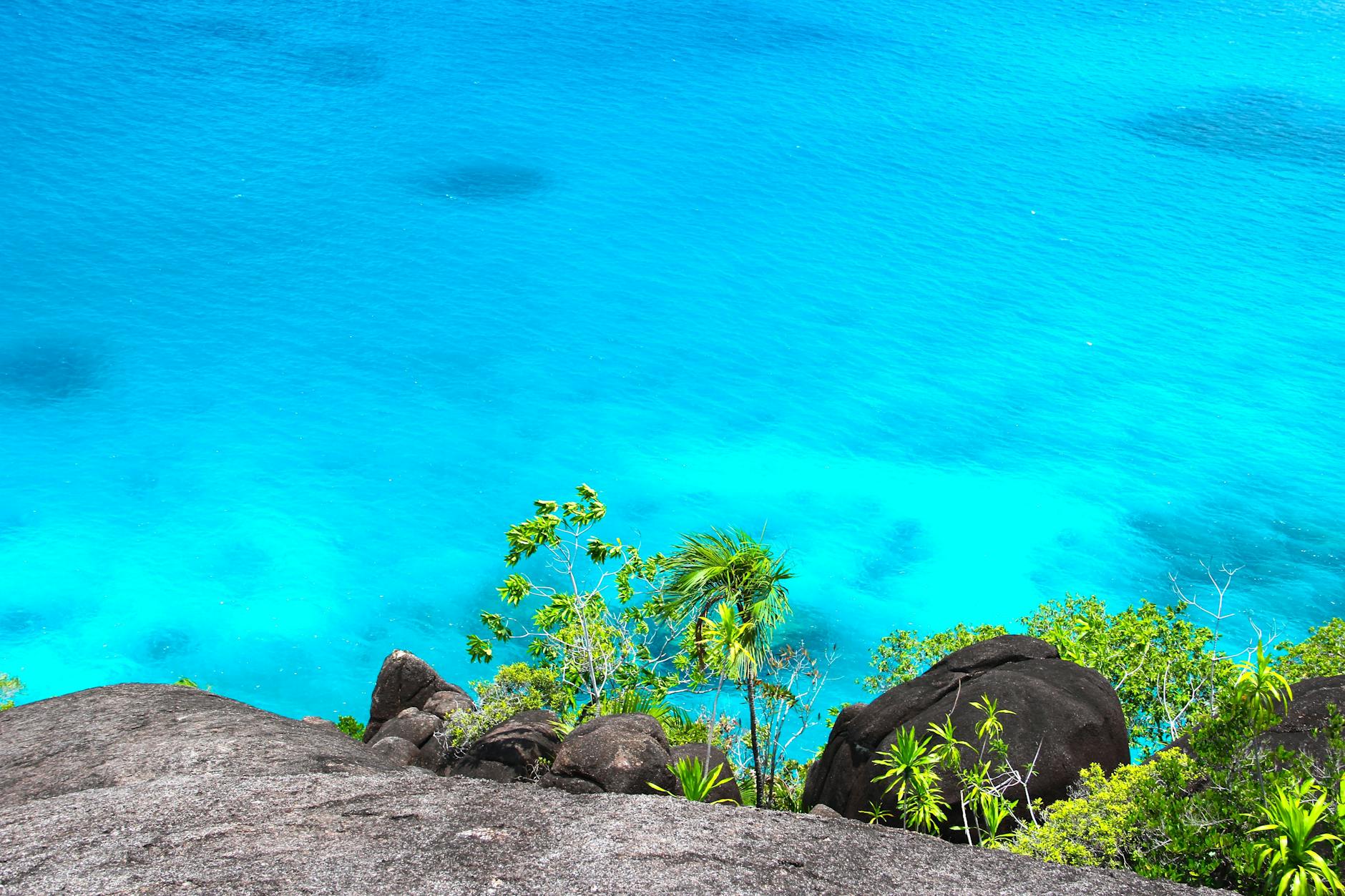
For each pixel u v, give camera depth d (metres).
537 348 83.81
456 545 60.25
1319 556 58.19
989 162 113.12
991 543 59.59
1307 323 85.25
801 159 114.38
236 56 134.38
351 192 106.75
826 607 53.38
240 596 54.69
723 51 139.12
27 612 52.62
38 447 68.81
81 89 123.69
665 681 20.80
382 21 145.50
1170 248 96.88
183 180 107.50
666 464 69.00
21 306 85.75
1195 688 18.66
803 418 74.00
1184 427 71.81
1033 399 75.69
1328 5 152.88
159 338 83.06
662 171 112.00
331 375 79.56
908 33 145.12
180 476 66.62
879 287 92.12
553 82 130.50
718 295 91.50
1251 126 118.94
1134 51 139.00
